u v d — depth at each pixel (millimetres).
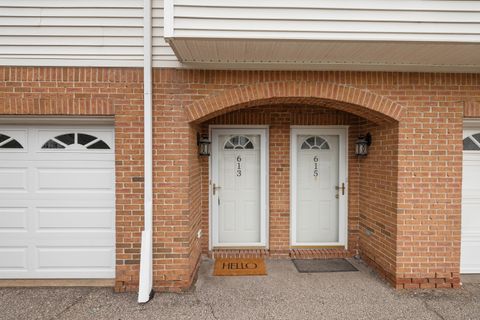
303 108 4871
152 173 3641
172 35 2809
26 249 3928
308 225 5090
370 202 4516
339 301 3482
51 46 3570
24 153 3891
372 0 2826
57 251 3938
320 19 2828
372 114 3930
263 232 5016
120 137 3637
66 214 3928
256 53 3301
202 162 4832
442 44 2967
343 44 2992
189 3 2791
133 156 3652
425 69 3705
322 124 4891
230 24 2816
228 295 3619
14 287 3766
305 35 2840
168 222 3678
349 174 4941
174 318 3137
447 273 3803
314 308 3334
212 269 4406
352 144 4922
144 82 3549
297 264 4605
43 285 3807
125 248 3668
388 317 3166
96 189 3930
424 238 3785
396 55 3344
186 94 3650
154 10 3600
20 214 3910
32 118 3721
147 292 3449
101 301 3455
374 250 4391
